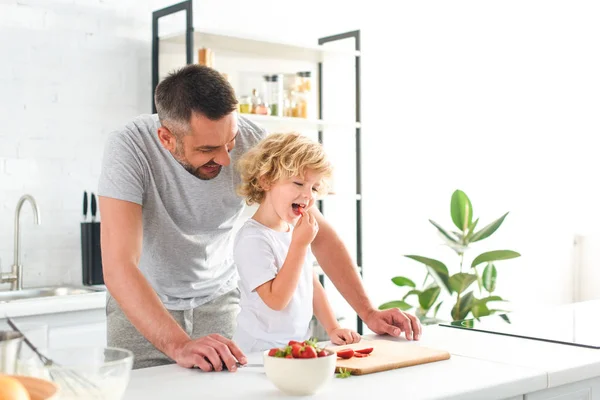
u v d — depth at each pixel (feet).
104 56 11.02
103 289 9.89
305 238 5.93
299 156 6.13
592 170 17.87
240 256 6.24
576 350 5.37
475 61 16.29
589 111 17.72
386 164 14.82
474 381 4.43
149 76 11.51
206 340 4.99
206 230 6.89
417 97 15.30
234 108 5.60
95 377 3.33
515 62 16.97
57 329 8.87
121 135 6.23
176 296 6.99
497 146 16.76
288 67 13.12
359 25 14.33
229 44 11.75
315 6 13.67
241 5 12.67
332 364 4.21
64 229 10.67
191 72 5.63
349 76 14.08
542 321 6.62
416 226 15.40
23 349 3.51
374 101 14.57
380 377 4.57
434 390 4.23
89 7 10.85
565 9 17.42
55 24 10.53
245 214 12.71
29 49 10.31
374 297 14.73
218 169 6.07
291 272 5.90
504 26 16.75
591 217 18.01
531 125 17.31
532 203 17.40
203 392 4.27
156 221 6.55
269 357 4.21
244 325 6.11
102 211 6.00
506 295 16.90
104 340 9.34
